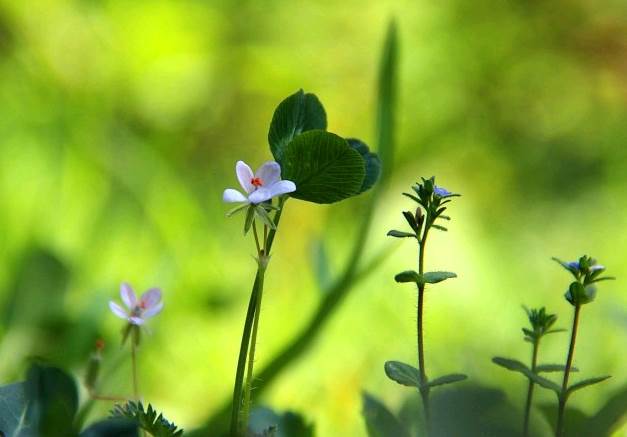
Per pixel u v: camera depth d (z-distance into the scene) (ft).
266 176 1.36
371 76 4.02
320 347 2.37
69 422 1.41
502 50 4.14
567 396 1.41
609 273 3.10
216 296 2.63
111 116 3.73
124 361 1.97
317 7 4.09
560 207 3.61
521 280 3.16
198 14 4.00
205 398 2.28
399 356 2.43
